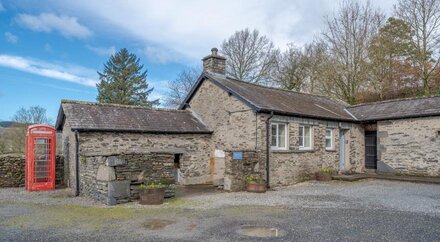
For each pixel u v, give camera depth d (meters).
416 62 25.47
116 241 5.96
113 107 14.59
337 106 19.64
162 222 7.35
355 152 17.77
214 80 15.67
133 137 13.59
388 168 16.52
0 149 28.70
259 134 13.37
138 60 46.03
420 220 7.45
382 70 26.36
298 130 14.92
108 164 9.40
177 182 14.87
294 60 34.53
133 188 9.88
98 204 9.58
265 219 7.61
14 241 5.99
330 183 14.45
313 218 7.70
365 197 10.67
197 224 7.16
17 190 13.29
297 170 14.67
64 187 14.09
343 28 27.50
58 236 6.29
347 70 26.88
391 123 16.52
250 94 15.01
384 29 26.73
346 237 6.16
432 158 14.99
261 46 36.22
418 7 25.22
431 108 15.36
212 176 15.70
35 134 13.34
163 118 15.38
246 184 12.26
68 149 14.18
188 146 15.20
